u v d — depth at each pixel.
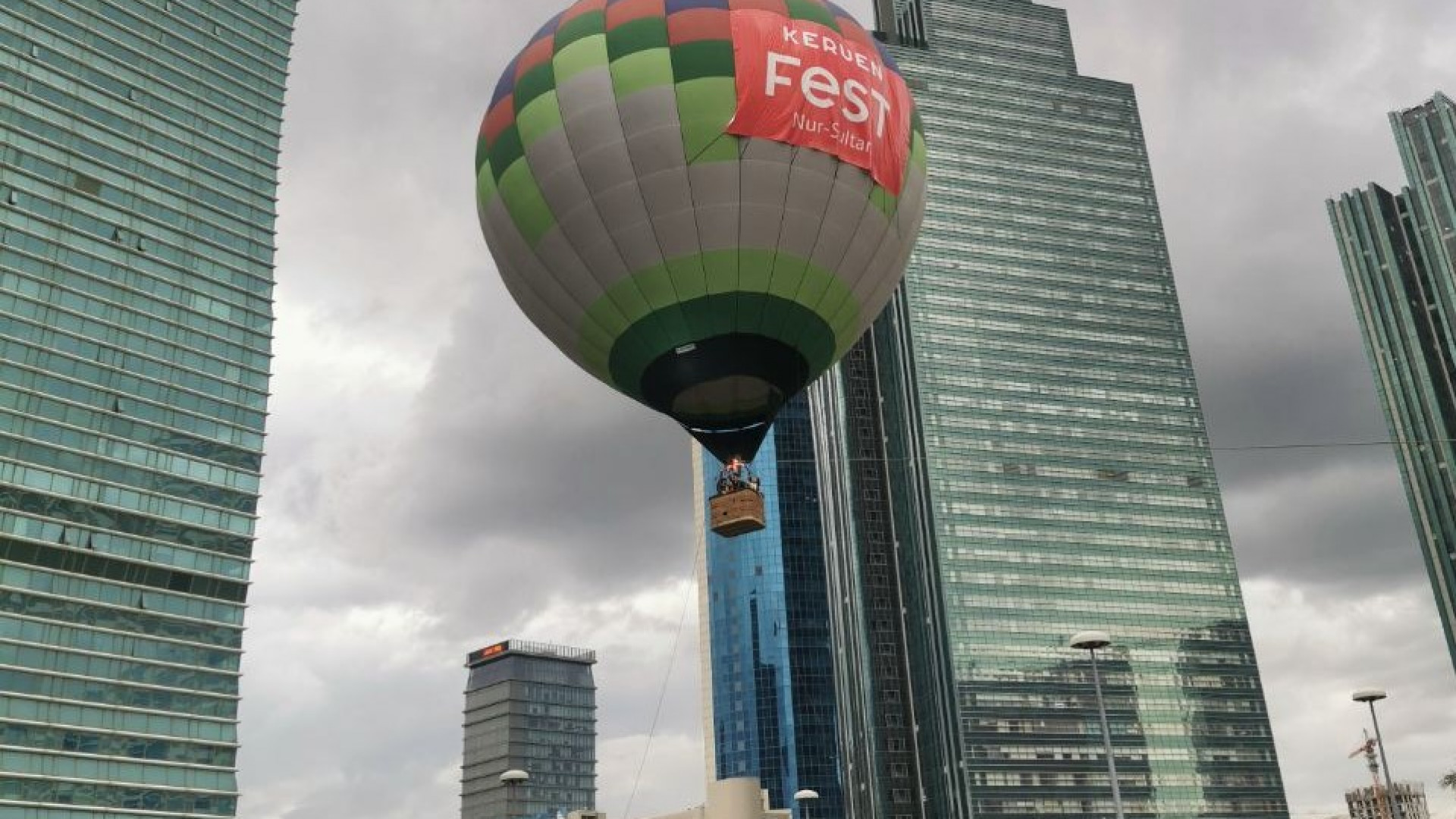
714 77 49.06
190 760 187.25
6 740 167.88
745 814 54.19
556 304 53.91
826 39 50.69
